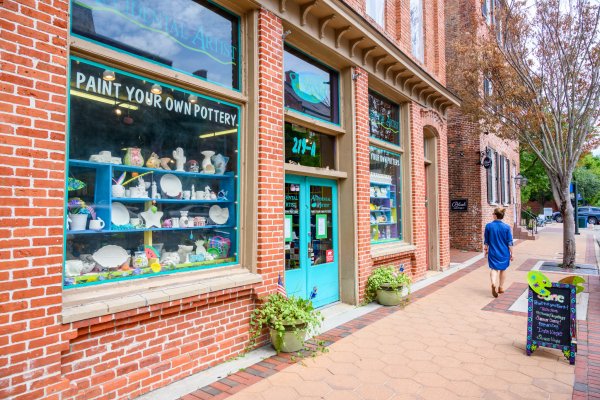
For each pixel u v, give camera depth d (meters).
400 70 8.37
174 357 3.95
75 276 3.53
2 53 2.84
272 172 5.14
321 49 6.43
